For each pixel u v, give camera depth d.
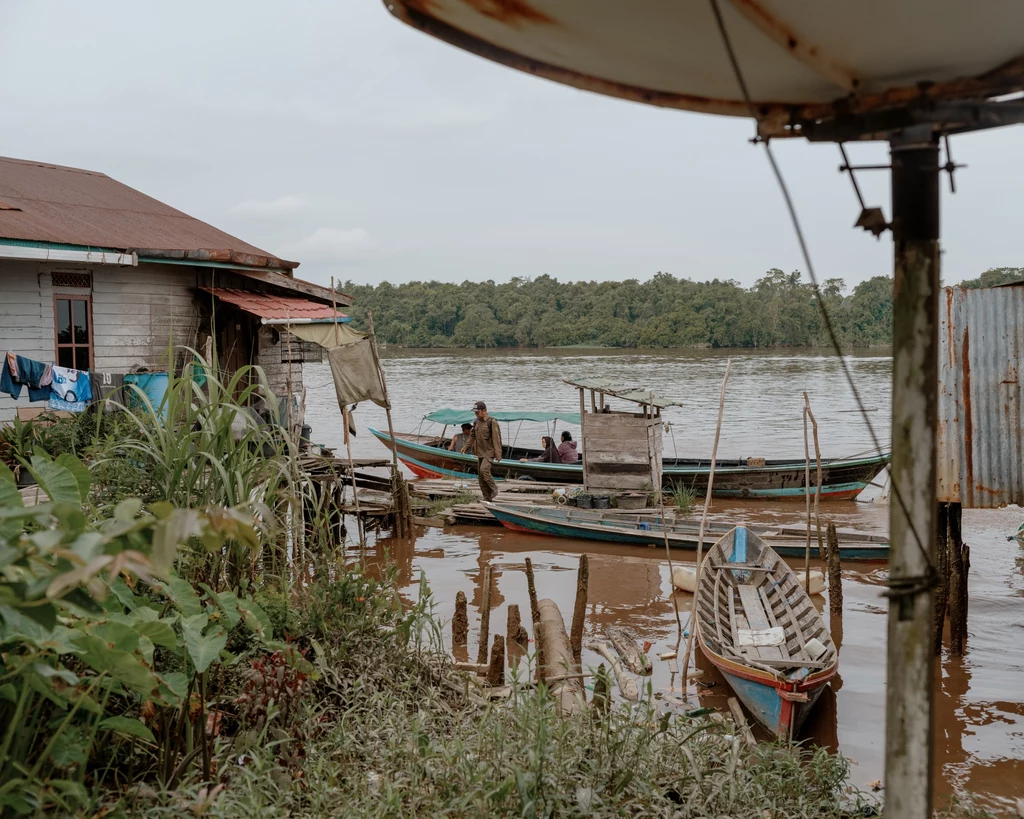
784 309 100.94
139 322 14.17
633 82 2.85
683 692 8.87
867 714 8.48
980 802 6.72
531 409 37.19
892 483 2.61
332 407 39.78
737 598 10.95
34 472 4.09
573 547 15.22
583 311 114.88
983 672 9.39
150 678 3.63
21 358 10.83
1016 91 2.51
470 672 8.22
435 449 21.23
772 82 2.63
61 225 13.22
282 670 5.07
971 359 9.65
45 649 3.39
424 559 14.40
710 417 33.75
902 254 2.59
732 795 4.97
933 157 2.56
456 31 2.60
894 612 2.60
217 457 5.81
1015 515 17.56
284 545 6.63
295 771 4.62
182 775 4.23
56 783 3.29
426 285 128.38
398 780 4.57
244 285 16.02
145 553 2.77
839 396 41.34
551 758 4.84
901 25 2.25
